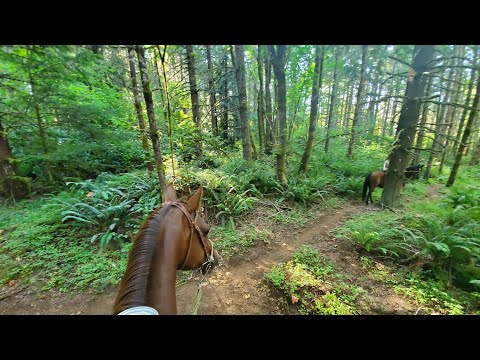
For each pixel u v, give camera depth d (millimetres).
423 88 4266
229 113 11984
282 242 4848
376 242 4398
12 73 4555
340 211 6633
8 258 3740
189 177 5973
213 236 4840
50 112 5766
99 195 5086
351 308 3010
